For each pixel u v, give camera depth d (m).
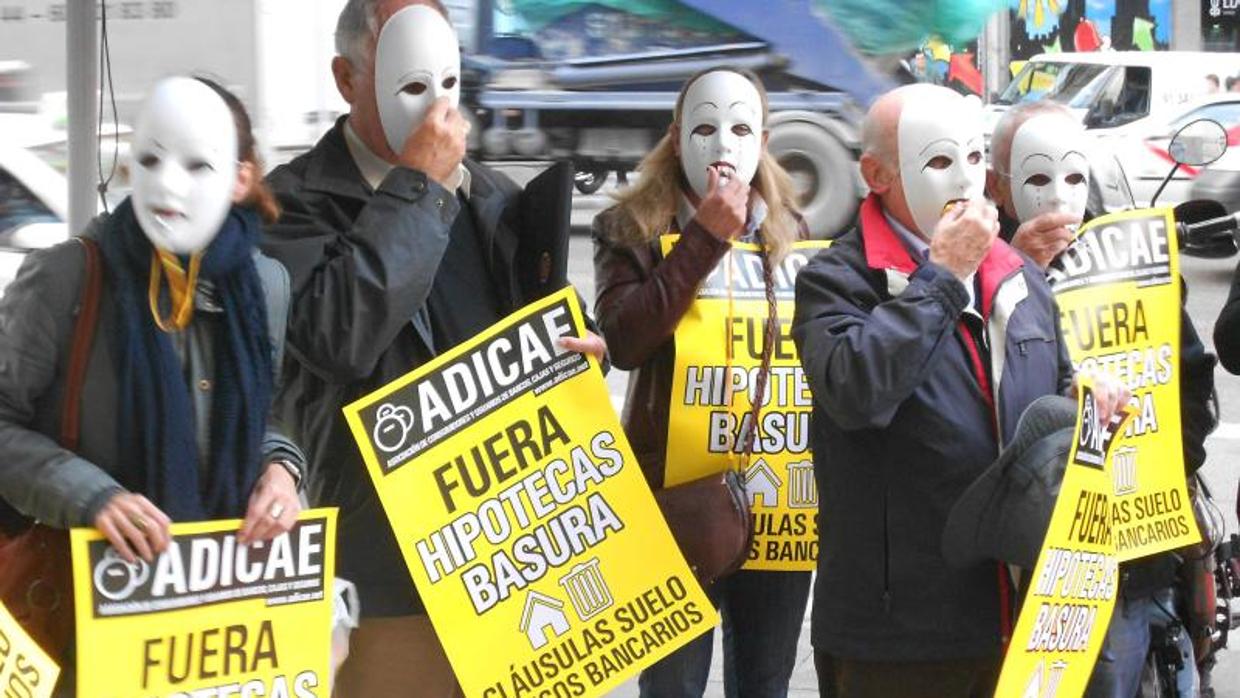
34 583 4.14
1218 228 5.77
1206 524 5.91
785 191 5.95
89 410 4.06
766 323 5.79
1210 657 6.29
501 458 4.91
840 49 17.52
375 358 4.64
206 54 16.69
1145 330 5.60
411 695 4.99
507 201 5.11
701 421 5.76
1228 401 13.48
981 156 4.82
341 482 4.91
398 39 4.86
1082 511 4.68
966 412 4.66
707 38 18.95
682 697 5.90
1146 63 20.67
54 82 16.45
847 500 4.77
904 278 4.73
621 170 19.92
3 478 4.02
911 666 4.73
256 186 4.23
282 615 4.29
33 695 3.95
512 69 19.78
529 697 4.96
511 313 5.00
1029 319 4.79
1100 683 5.44
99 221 4.18
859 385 4.49
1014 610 4.73
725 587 6.01
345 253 4.60
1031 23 27.92
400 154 4.92
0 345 4.04
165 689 4.14
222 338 4.17
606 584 5.02
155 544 4.03
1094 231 5.57
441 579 4.86
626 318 5.58
